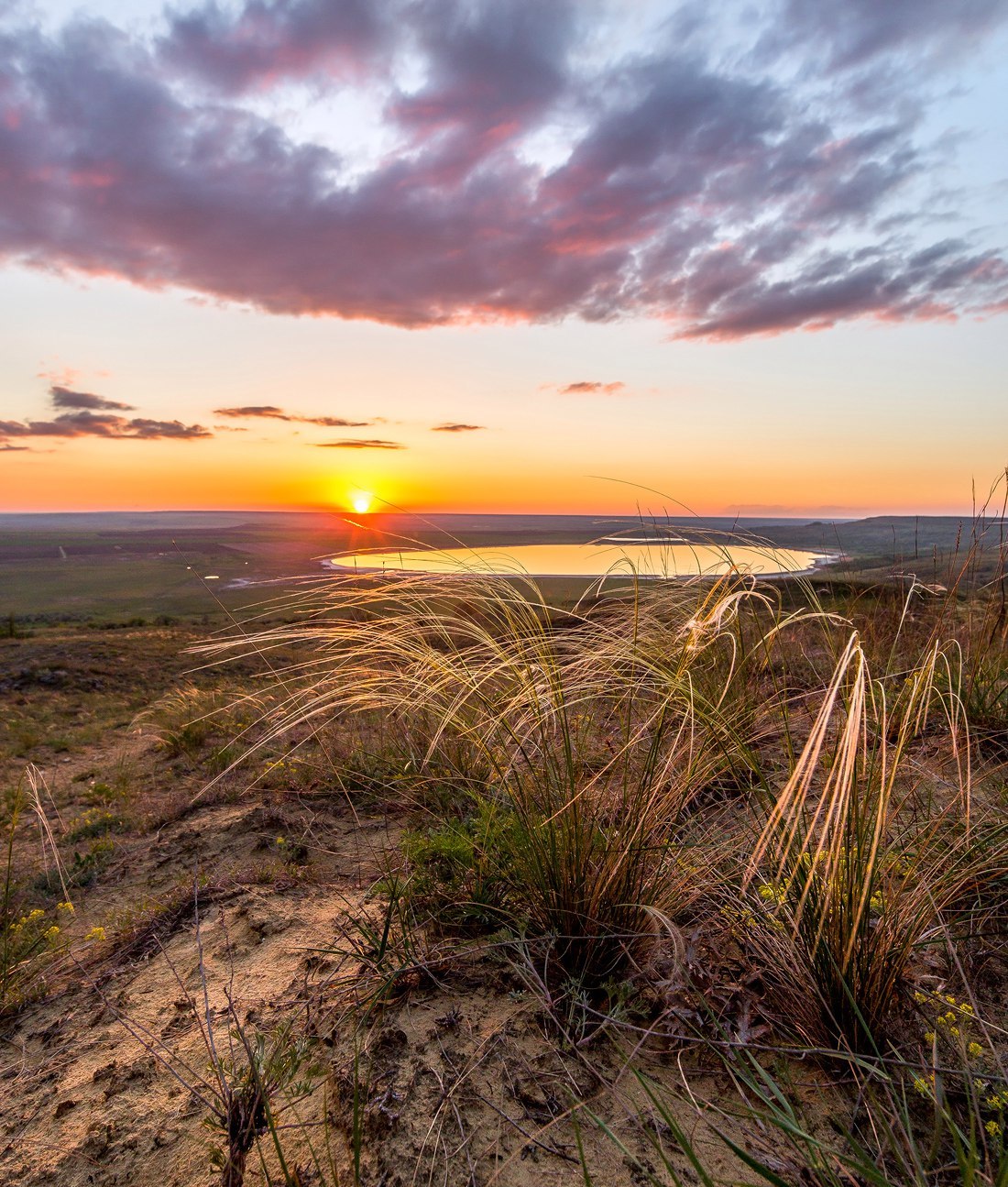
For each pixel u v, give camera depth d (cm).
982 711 259
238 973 200
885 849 172
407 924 201
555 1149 128
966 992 153
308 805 338
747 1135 126
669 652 202
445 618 220
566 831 181
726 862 196
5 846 386
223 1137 143
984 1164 113
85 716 988
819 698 260
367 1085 147
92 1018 194
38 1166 142
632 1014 160
